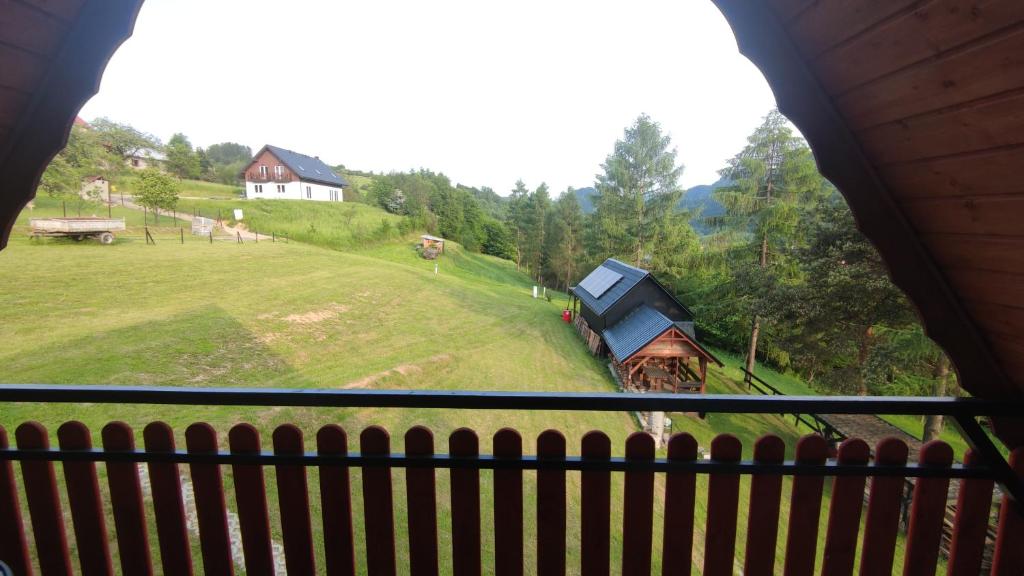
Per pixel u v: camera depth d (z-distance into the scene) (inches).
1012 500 62.1
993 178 45.1
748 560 64.8
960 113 42.9
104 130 1309.1
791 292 549.0
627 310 653.3
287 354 436.8
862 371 483.5
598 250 1233.4
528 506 213.2
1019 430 62.1
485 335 643.5
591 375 565.9
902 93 45.2
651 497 62.6
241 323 481.7
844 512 63.3
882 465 62.3
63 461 64.1
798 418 477.1
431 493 63.3
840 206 486.3
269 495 195.8
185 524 66.2
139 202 1015.6
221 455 63.1
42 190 885.2
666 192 1110.4
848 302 477.7
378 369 429.7
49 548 67.3
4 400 62.1
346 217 1492.4
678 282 1084.5
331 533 65.4
